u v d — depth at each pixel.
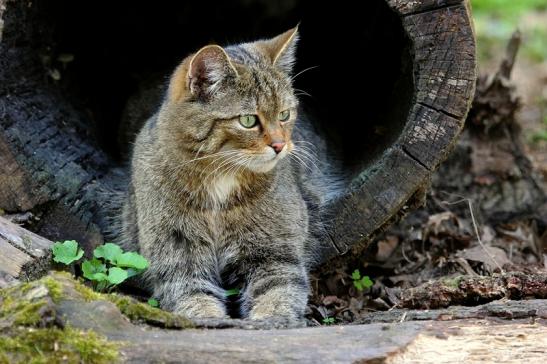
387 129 6.37
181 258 5.18
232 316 5.33
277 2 9.41
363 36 7.41
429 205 7.06
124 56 8.49
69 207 5.75
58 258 4.91
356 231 5.67
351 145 7.18
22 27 6.18
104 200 6.05
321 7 8.30
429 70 5.28
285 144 5.03
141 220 5.29
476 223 7.06
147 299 5.48
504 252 6.57
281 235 5.29
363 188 5.59
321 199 6.02
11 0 5.79
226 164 5.00
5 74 5.89
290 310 4.91
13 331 3.82
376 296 5.87
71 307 3.96
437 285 5.12
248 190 5.13
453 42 5.21
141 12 8.89
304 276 5.30
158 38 8.87
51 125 6.31
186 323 4.13
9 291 4.06
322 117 7.30
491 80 7.79
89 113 7.37
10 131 5.62
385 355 3.88
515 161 7.47
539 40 12.11
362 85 7.41
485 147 7.51
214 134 4.94
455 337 4.13
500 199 7.34
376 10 7.04
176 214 5.14
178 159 5.06
